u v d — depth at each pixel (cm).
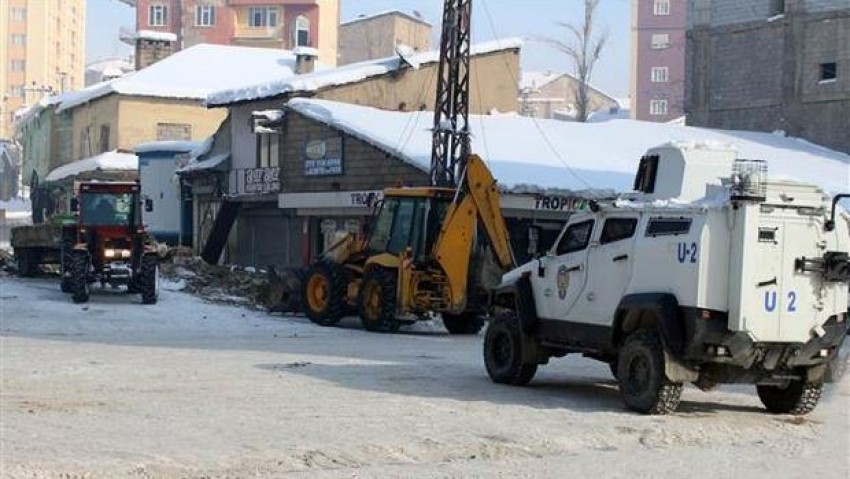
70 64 15762
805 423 1307
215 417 1186
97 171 5681
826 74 5284
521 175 3516
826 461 1065
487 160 3638
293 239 4356
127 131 6000
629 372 1334
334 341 2252
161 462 941
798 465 1041
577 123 4694
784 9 5419
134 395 1330
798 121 5331
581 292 1437
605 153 4103
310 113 4072
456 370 1727
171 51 7344
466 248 2442
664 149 1456
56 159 7156
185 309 2819
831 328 1292
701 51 5794
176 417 1178
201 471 926
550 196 3428
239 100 4666
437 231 2494
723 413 1368
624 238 1374
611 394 1497
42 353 1802
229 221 4666
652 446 1127
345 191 3912
